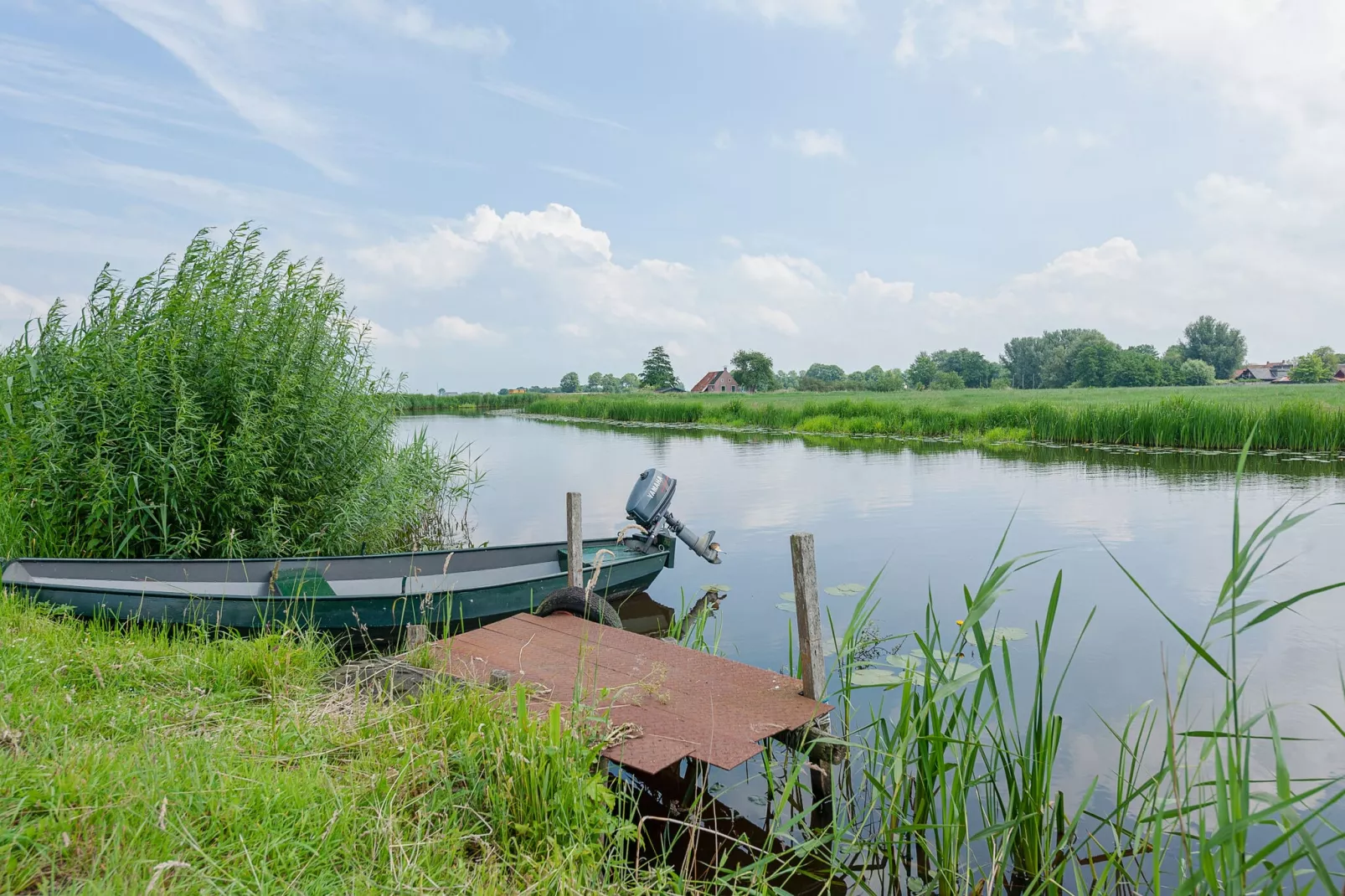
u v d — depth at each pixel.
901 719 3.61
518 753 3.06
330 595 6.39
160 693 4.00
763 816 3.90
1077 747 4.36
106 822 2.43
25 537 7.06
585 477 16.83
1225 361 135.62
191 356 7.89
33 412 7.45
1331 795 3.82
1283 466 15.60
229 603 5.55
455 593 6.24
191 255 8.13
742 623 6.77
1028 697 5.01
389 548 10.94
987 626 6.41
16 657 4.01
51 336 7.88
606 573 7.15
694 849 3.45
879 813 3.84
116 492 7.18
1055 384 135.88
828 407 34.09
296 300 8.48
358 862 2.59
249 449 7.55
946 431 26.00
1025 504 11.86
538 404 55.41
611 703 4.11
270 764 3.16
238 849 2.45
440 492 12.76
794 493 13.55
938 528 10.30
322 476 8.66
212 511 7.59
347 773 3.19
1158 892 2.51
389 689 4.10
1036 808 3.29
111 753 2.90
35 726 3.14
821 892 3.26
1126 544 9.06
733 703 4.13
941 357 154.88
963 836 3.30
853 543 9.65
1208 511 10.90
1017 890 3.23
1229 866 2.17
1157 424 20.41
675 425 36.97
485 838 2.93
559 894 2.62
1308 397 34.97
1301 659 5.56
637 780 4.26
